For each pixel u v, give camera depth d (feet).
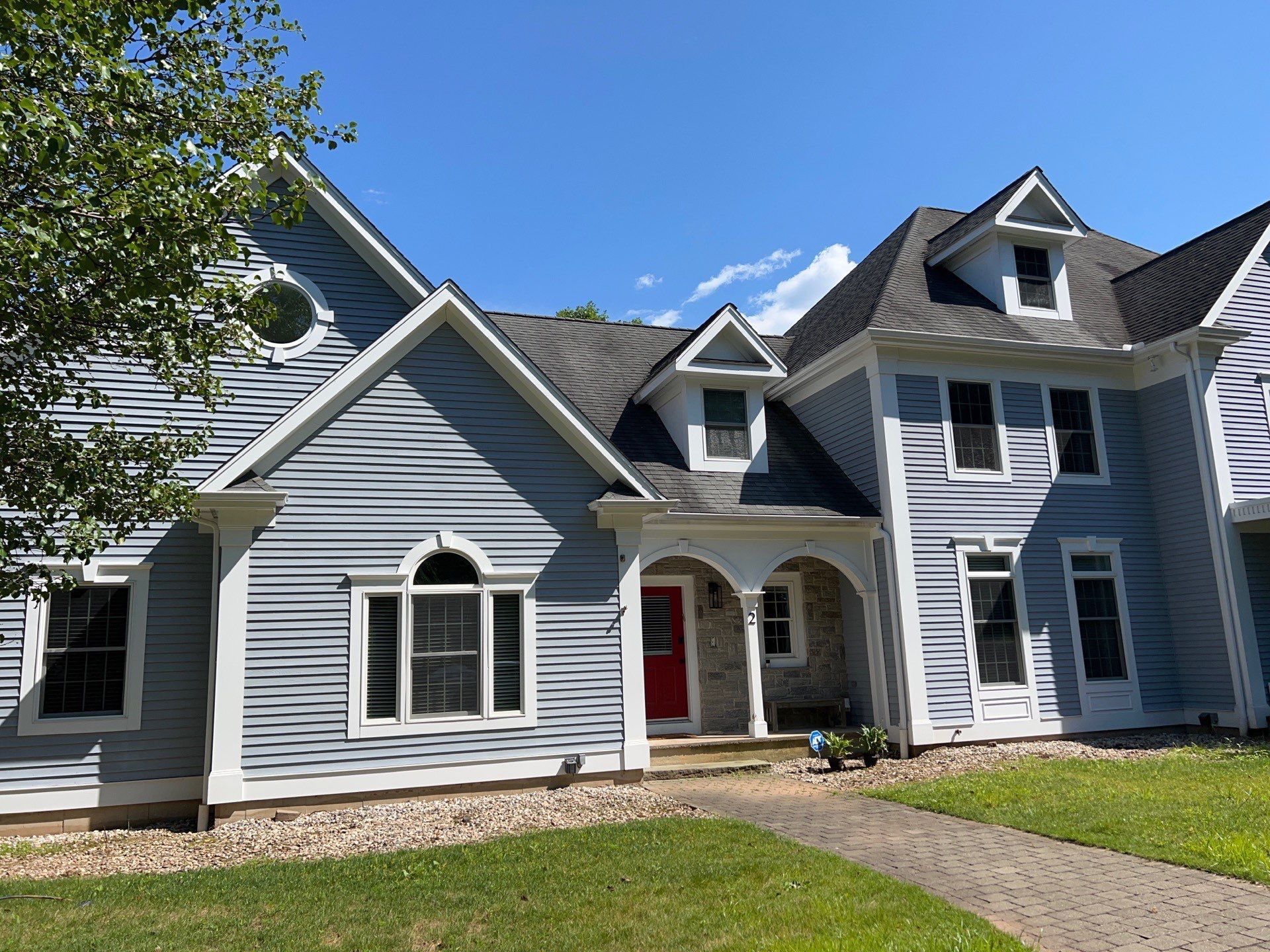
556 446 38.42
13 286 18.98
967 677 46.98
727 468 49.42
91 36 18.69
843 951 17.19
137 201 18.54
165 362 23.16
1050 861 23.57
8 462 20.36
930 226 61.52
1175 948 17.07
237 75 22.97
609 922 19.70
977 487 49.44
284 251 39.70
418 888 22.49
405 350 36.78
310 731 33.01
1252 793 30.94
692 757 42.47
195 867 26.00
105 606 34.83
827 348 53.52
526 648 36.37
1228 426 51.11
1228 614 48.80
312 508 34.40
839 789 36.29
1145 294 58.54
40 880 24.68
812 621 52.16
